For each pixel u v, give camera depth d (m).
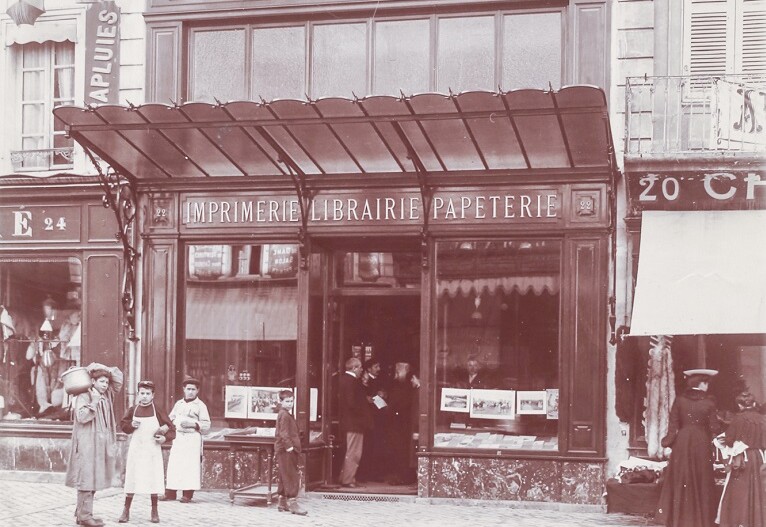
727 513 10.70
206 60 14.29
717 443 10.88
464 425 13.09
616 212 12.74
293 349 13.74
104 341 14.21
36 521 11.15
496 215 13.02
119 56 14.43
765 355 12.08
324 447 13.90
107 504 12.52
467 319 13.17
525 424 12.93
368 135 12.33
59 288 14.54
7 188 14.52
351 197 13.46
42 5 14.71
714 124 12.29
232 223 13.88
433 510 12.36
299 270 13.70
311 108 11.55
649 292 11.70
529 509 12.61
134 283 14.10
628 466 11.65
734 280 11.62
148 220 14.11
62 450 14.36
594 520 11.66
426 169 13.17
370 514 11.91
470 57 13.49
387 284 13.96
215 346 14.02
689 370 11.84
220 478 13.70
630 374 12.35
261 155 13.23
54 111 11.96
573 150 12.30
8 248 14.56
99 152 13.12
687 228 12.12
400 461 14.10
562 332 12.77
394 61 13.73
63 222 14.45
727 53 12.72
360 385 13.96
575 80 12.98
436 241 13.29
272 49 14.11
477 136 12.13
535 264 13.02
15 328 14.62
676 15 12.83
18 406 14.59
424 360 13.16
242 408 13.88
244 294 13.95
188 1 14.23
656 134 12.66
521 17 13.37
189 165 13.66
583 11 13.01
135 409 11.34
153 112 11.86
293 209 13.72
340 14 13.89
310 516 11.67
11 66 15.02
